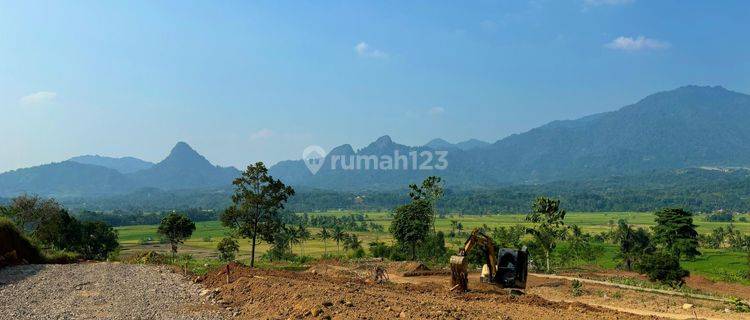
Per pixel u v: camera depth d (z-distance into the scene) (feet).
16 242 130.72
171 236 298.76
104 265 124.47
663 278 193.06
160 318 66.13
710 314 92.07
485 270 97.09
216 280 96.73
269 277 97.55
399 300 74.28
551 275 188.55
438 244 291.58
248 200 164.76
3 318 66.08
